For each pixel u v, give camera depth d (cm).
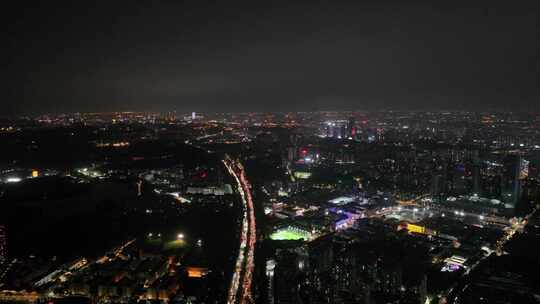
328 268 15738
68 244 17600
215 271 15088
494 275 15425
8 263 15850
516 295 13800
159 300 13288
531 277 15188
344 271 15112
